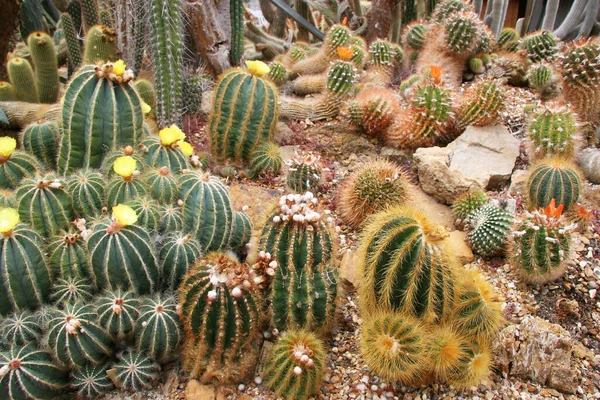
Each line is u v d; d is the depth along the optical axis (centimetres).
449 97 411
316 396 247
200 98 481
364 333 242
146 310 237
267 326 267
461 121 432
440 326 246
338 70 471
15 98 515
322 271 255
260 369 253
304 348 231
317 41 884
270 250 254
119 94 297
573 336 284
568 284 308
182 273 258
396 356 226
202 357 241
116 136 298
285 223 252
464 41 522
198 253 263
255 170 401
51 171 317
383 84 548
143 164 298
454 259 243
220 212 279
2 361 215
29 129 325
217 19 505
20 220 257
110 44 467
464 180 371
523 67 541
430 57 555
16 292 231
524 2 959
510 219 320
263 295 254
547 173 343
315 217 247
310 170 375
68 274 246
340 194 376
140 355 242
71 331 218
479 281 254
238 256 308
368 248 246
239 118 391
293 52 628
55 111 426
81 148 299
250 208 357
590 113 445
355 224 355
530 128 402
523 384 255
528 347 255
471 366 236
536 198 347
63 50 704
